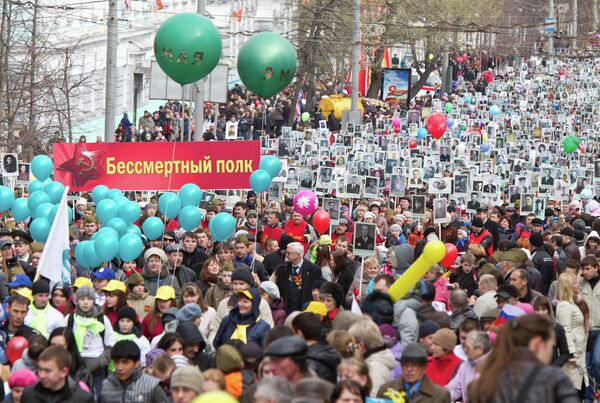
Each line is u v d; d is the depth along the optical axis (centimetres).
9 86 9556
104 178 6044
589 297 4306
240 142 5997
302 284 4512
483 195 7269
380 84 18388
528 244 5278
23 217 5478
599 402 4284
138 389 2938
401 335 3400
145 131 12206
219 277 4288
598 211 7369
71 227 5491
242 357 2983
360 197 6544
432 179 7281
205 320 3891
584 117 16988
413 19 18312
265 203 7062
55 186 5297
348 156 8556
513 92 19088
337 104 15325
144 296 4034
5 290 4178
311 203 5619
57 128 10369
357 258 5388
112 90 8731
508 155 10506
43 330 3650
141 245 4406
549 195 7912
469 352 2988
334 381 2808
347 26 15025
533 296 4066
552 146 11394
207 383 2628
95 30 13675
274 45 5038
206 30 5028
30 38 10000
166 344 3247
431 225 6400
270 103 15400
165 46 5041
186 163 6031
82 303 3456
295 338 2530
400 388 2786
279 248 5075
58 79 9812
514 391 2048
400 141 10562
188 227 4941
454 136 12319
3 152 9175
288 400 2195
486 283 3850
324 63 15388
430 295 3519
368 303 3369
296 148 9112
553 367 2098
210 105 14262
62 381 2812
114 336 3497
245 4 18475
